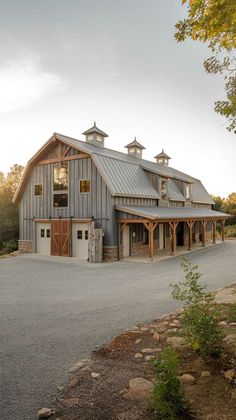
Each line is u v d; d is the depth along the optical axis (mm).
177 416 2453
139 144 25062
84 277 10891
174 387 2527
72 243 17078
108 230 15414
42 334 5145
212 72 5023
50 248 18094
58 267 13367
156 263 14008
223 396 2754
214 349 3479
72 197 17141
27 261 15320
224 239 27766
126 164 18203
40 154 18422
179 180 23438
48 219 18109
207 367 3361
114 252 15266
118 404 2836
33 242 19016
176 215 16500
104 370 3605
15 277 11141
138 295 7891
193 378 3109
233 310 5258
